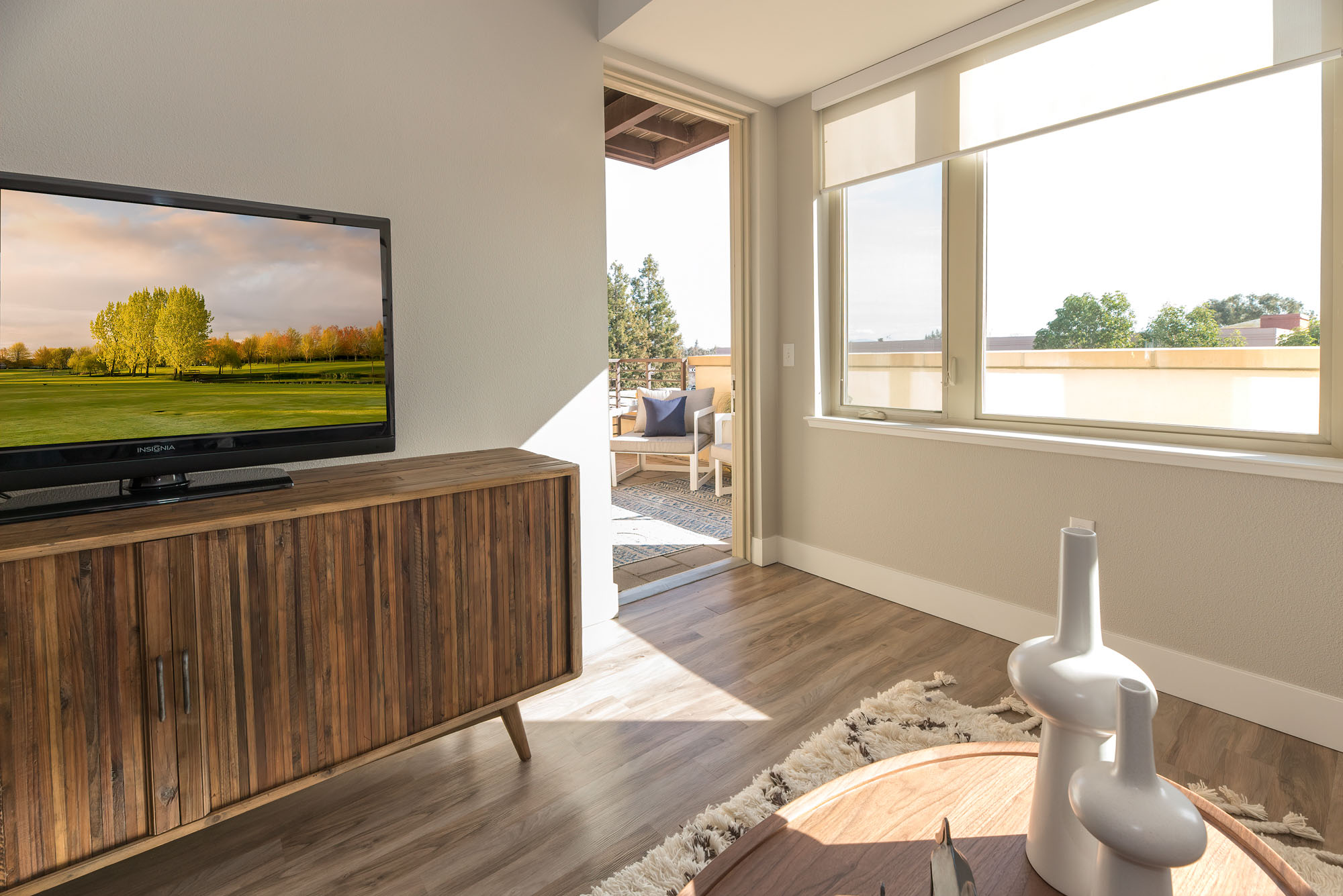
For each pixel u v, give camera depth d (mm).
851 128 3027
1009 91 2459
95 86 1637
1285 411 1979
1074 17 2273
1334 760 1811
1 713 1153
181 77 1746
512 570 1827
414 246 2162
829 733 1944
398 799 1732
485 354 2344
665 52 2715
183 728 1335
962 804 1028
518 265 2406
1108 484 2281
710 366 6203
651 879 1434
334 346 1821
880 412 3070
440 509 1677
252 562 1400
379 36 2062
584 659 2480
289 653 1459
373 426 1917
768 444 3475
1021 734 1922
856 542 3156
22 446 1382
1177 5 2057
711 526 4391
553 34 2451
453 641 1722
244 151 1844
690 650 2541
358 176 2039
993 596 2639
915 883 883
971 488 2682
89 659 1229
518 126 2377
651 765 1857
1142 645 2232
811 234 3217
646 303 18344
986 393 2691
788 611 2906
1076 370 2416
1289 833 1546
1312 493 1866
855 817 1005
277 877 1477
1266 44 1900
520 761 1887
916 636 2635
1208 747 1882
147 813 1307
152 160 1715
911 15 2438
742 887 880
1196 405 2148
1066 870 840
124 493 1497
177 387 1567
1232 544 2021
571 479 1928
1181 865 654
